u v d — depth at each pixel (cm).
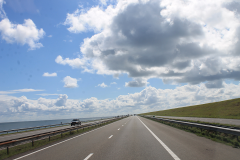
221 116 4634
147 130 1920
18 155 858
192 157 691
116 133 1702
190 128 1920
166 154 754
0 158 811
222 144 987
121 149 891
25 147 1141
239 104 6619
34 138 1216
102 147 960
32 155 833
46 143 1248
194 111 8638
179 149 852
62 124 4547
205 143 1022
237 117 3997
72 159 709
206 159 657
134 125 2806
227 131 1094
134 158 699
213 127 1298
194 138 1243
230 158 664
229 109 6262
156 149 868
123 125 2905
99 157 729
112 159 691
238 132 976
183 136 1362
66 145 1085
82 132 1973
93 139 1314
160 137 1323
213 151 795
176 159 666
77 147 988
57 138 1536
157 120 4303
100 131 1989
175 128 2153
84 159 702
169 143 1038
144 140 1189
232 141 1007
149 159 678
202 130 1639
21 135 2370
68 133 1936
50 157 763
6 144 937
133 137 1362
